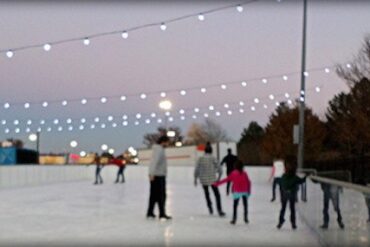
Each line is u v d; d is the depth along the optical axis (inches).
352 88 1220.5
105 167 1274.6
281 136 1716.3
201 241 295.4
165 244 285.6
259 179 1107.3
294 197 351.3
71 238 307.1
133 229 346.9
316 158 1588.3
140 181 1174.3
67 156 1691.7
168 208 502.6
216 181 432.1
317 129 1619.1
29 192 761.0
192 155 1274.6
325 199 271.9
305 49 879.1
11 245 283.7
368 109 1183.6
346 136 1314.0
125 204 550.9
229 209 493.7
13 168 878.4
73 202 576.4
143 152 1437.0
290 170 352.8
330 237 254.8
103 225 369.4
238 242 292.0
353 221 202.7
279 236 314.3
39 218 417.1
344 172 616.4
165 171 408.2
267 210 483.8
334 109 1551.4
